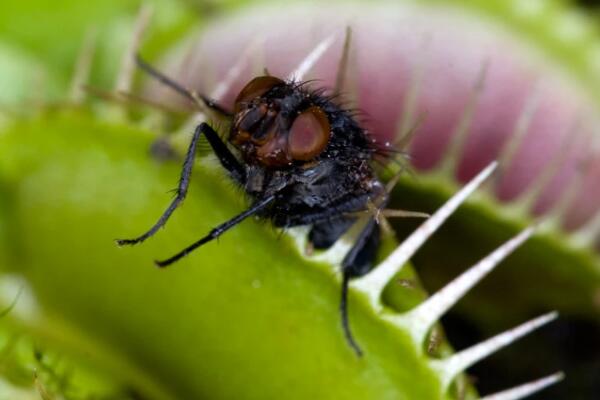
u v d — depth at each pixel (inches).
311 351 3.1
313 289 3.0
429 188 3.4
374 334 3.0
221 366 3.2
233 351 3.1
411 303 3.0
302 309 3.0
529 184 3.8
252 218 3.1
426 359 3.0
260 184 3.0
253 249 3.1
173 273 3.1
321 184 3.0
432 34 3.9
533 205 3.8
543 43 4.0
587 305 3.6
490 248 3.5
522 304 3.7
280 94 2.9
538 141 3.8
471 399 3.0
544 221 3.5
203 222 3.1
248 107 2.9
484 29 4.0
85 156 3.2
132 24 3.9
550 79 3.9
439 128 3.8
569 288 3.6
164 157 3.1
